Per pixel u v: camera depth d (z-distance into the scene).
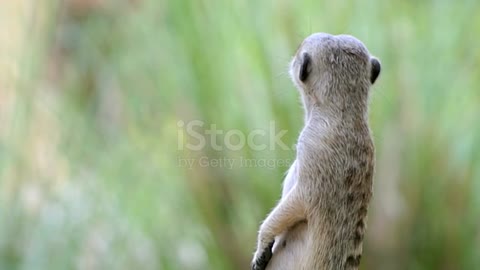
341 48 5.88
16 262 11.05
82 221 11.16
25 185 11.54
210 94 10.38
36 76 12.20
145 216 10.94
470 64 10.98
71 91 12.48
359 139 5.66
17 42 13.16
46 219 11.24
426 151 10.17
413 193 10.11
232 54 10.48
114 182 11.20
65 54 14.12
